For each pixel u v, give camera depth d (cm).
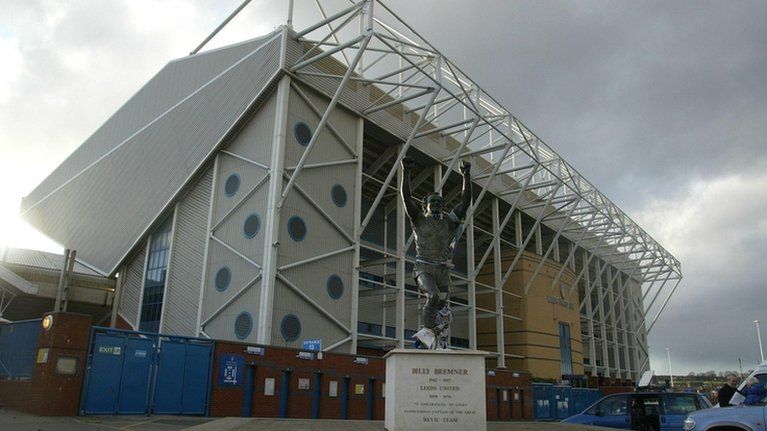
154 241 3659
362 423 1299
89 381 1756
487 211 4981
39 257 4194
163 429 1438
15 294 3647
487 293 4938
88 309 3969
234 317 2945
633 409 1794
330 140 3316
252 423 1238
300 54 3133
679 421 1733
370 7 2781
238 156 3212
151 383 1903
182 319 3250
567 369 5412
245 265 2992
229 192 3219
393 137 3756
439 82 3083
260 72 3123
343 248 3262
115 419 1688
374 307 3944
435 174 4131
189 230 3409
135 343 1889
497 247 4712
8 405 1812
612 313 6675
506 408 3344
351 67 2833
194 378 2025
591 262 6712
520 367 4912
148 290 3572
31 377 1734
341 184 3338
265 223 2942
